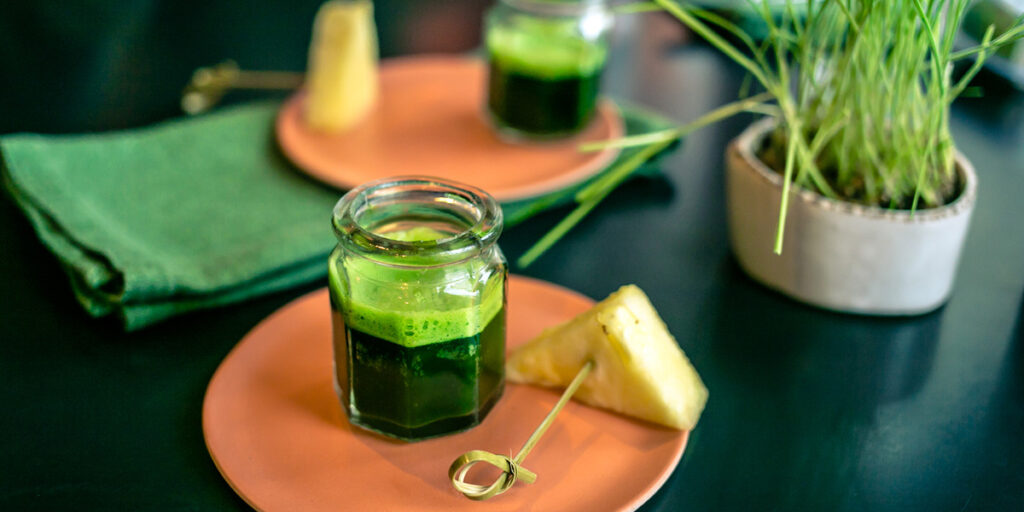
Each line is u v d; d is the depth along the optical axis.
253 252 0.50
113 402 0.44
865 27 0.45
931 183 0.48
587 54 0.61
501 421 0.44
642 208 0.57
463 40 0.83
